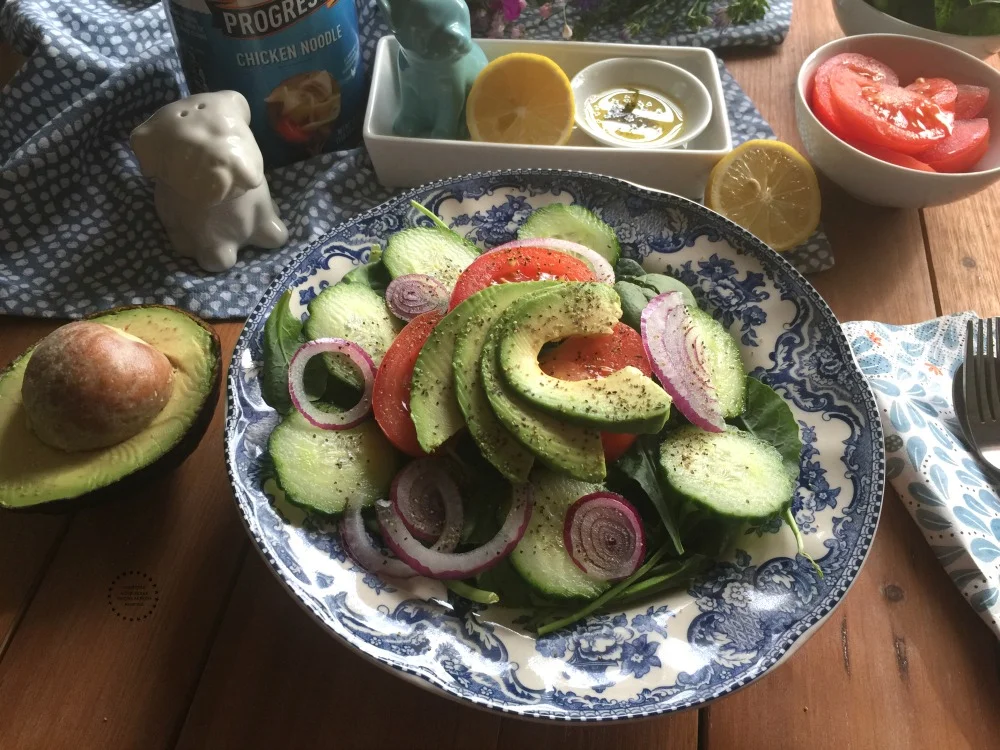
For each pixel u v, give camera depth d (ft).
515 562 1.76
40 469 1.87
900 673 1.81
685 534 1.87
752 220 2.64
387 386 1.89
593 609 1.75
